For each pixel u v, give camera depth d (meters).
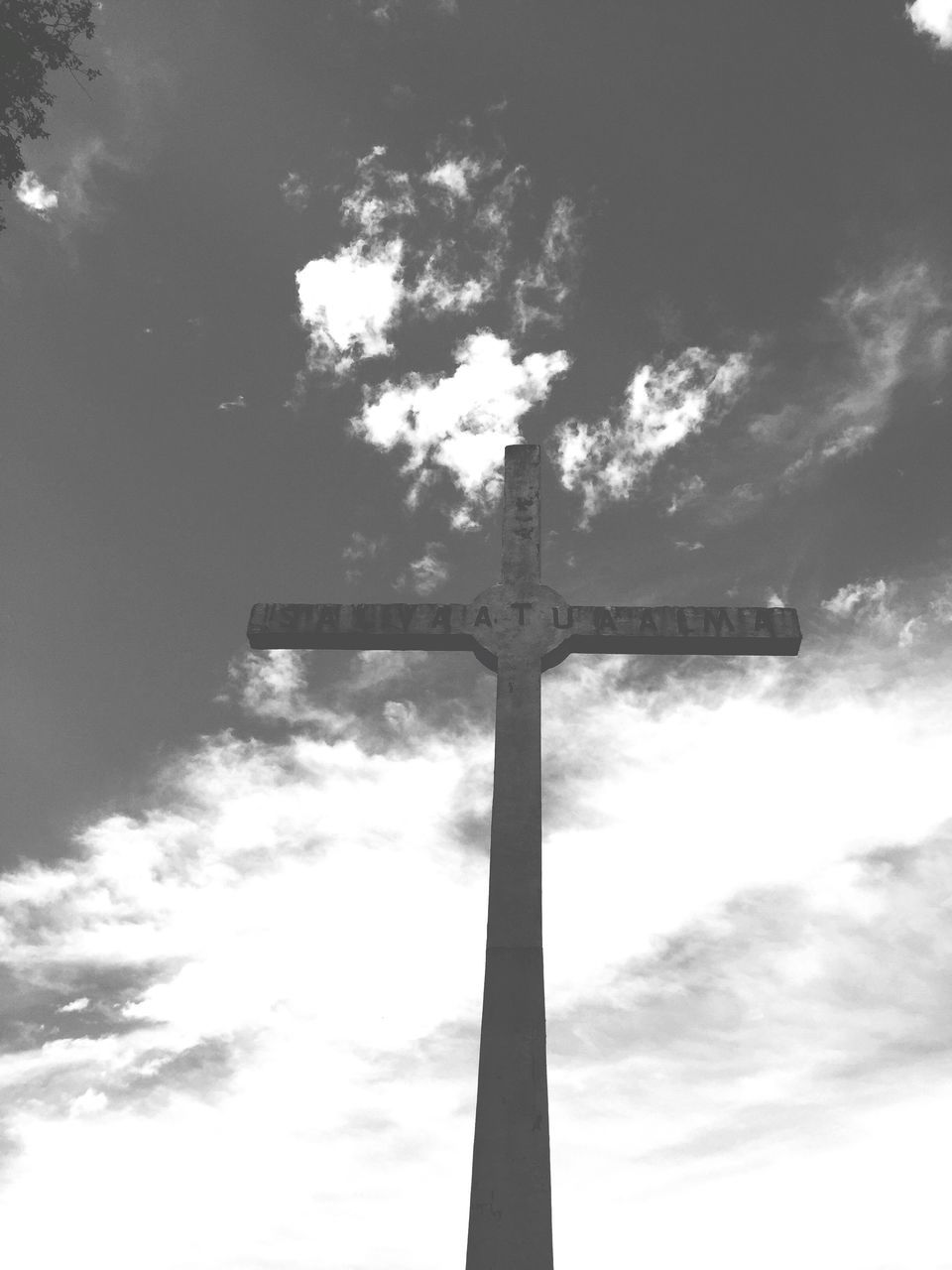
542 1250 8.55
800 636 11.00
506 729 10.48
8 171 12.90
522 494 11.69
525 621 11.01
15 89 12.67
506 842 9.97
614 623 10.99
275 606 11.20
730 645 11.05
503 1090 9.03
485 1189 8.74
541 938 9.58
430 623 11.02
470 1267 8.53
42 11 12.65
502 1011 9.31
